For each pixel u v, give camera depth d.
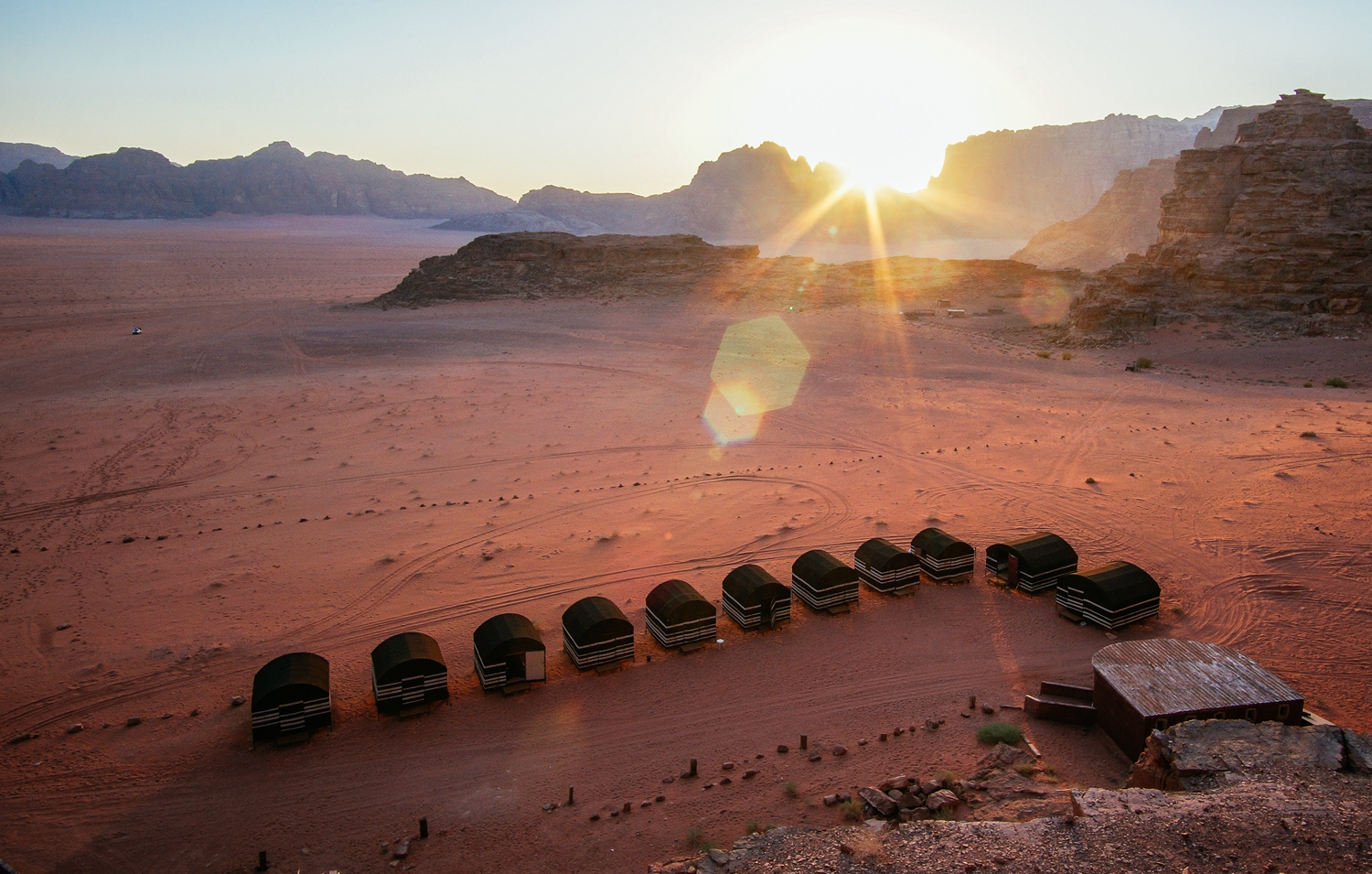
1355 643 27.84
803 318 111.62
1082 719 22.95
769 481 46.03
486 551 36.12
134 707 24.72
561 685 25.86
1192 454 48.78
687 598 27.94
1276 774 16.16
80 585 33.12
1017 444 52.62
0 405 64.12
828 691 25.33
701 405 65.25
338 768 21.77
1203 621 29.72
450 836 19.00
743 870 14.97
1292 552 34.75
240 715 24.30
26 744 22.81
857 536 37.78
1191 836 14.04
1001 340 101.31
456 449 52.84
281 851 18.66
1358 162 103.56
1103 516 39.69
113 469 48.47
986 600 31.86
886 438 54.78
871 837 15.41
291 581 33.41
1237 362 84.00
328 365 82.88
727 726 23.50
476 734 23.23
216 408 63.56
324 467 49.22
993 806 18.23
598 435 56.31
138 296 148.00
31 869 18.14
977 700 24.67
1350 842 13.55
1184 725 18.42
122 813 20.05
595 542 37.25
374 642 28.61
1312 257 96.81
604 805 19.94
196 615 30.52
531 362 83.25
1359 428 52.41
